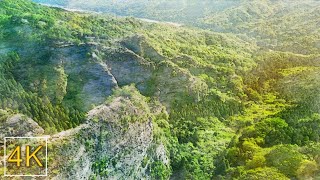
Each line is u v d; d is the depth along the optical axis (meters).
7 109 94.31
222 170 99.19
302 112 111.06
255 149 97.44
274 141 100.00
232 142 106.25
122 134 92.25
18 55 114.31
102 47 125.50
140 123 97.06
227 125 122.06
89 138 86.56
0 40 118.31
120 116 93.94
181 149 108.31
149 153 97.75
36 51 117.12
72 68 116.75
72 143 83.44
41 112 96.81
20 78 109.38
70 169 80.19
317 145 93.69
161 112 117.19
